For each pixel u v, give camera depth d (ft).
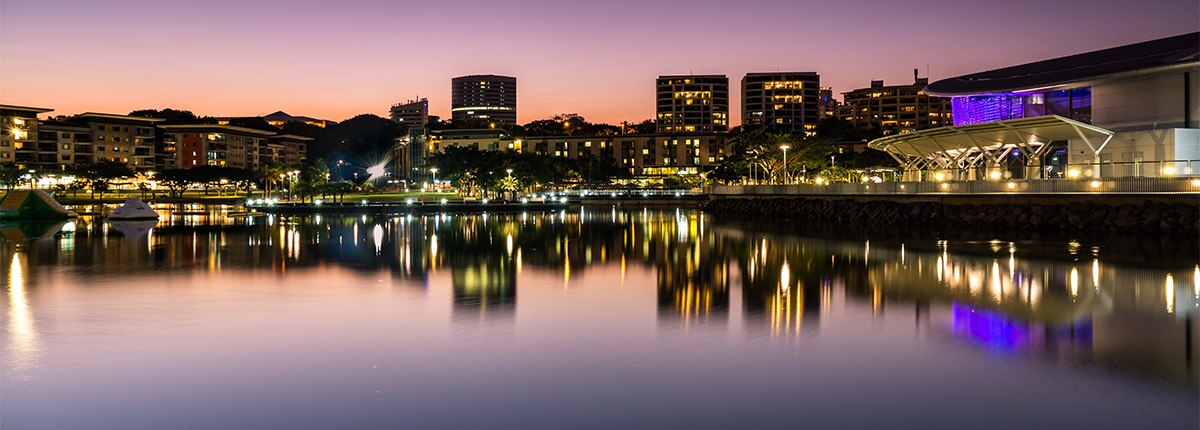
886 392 52.21
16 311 82.07
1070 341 66.13
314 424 46.91
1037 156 228.22
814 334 69.46
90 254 149.69
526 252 154.71
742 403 50.39
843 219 260.21
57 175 637.71
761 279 108.58
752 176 506.48
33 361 60.59
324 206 369.30
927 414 48.06
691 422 47.24
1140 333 69.31
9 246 169.48
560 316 78.79
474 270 121.49
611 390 53.11
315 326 73.77
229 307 84.48
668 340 67.41
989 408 48.93
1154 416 47.09
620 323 74.95
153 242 181.06
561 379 55.57
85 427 46.37
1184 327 71.82
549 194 540.11
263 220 295.28
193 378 55.93
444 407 49.83
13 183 584.40
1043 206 200.95
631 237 199.21
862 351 63.00
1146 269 116.57
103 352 63.36
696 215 346.54
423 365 59.26
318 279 109.50
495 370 57.93
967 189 223.51
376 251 156.56
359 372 57.36
